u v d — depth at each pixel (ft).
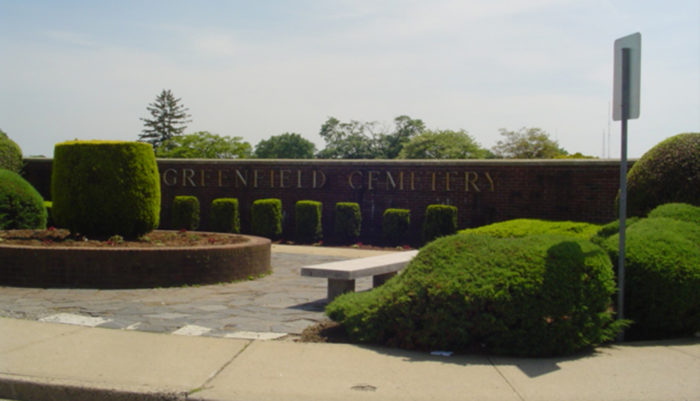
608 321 19.40
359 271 25.45
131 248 28.63
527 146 160.56
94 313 22.65
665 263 20.97
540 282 18.13
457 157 171.01
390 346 18.94
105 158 33.37
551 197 51.80
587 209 50.60
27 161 64.80
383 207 57.52
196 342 18.98
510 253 19.25
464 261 19.31
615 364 17.47
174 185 62.95
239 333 20.33
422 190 56.18
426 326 18.53
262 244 34.45
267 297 27.27
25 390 15.07
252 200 61.26
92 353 17.57
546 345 18.10
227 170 61.77
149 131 241.55
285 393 14.62
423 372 16.40
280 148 283.79
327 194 59.16
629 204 29.43
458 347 18.54
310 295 28.09
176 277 29.19
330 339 19.80
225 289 29.22
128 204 33.63
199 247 30.27
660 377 16.29
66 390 14.84
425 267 19.58
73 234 34.58
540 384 15.58
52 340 18.83
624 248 20.57
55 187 34.04
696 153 28.09
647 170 29.07
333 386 15.16
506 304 18.02
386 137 238.07
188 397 14.34
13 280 27.89
